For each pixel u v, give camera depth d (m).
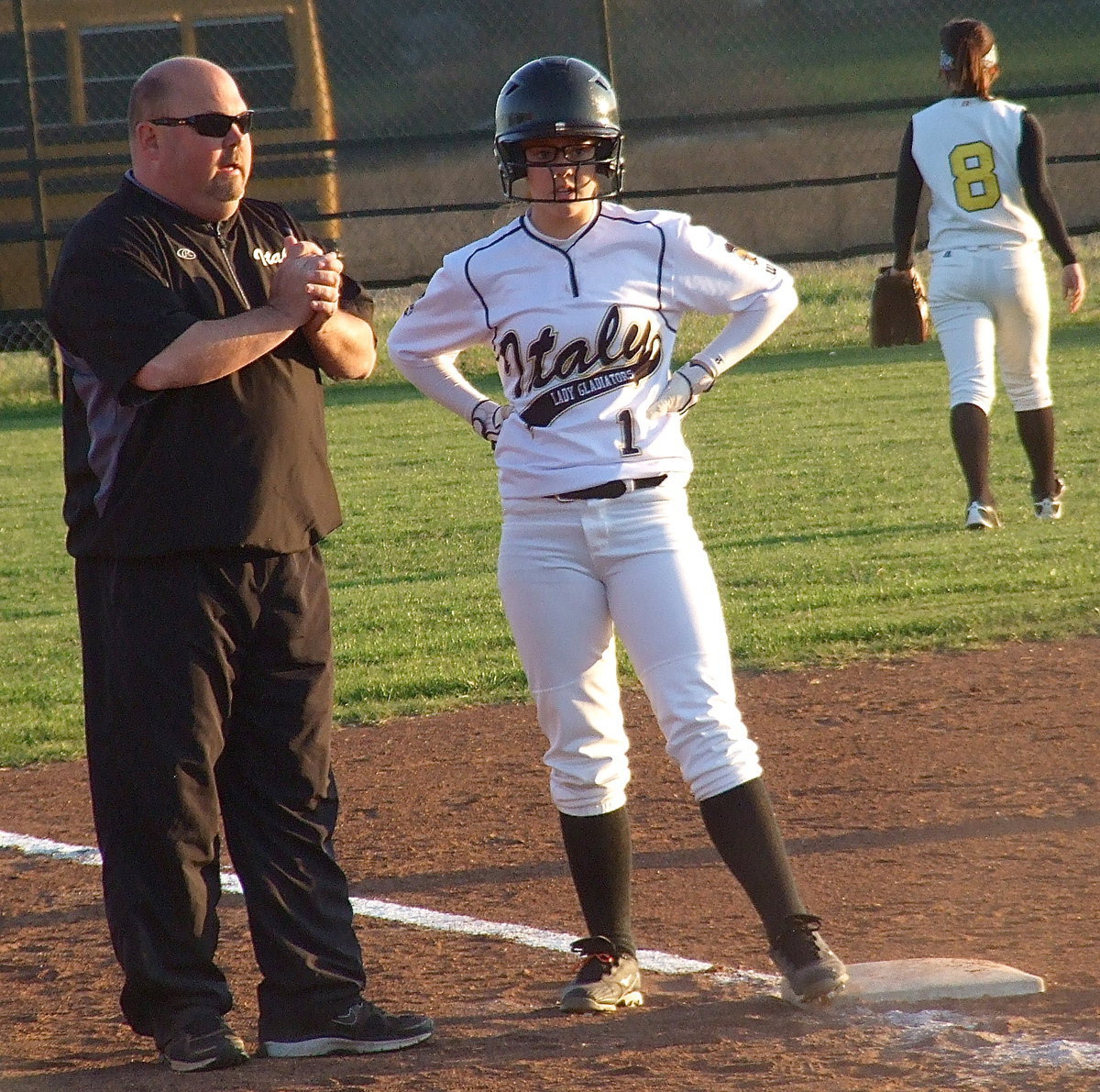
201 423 12.55
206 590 12.69
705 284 13.77
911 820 18.69
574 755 13.80
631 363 13.55
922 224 69.25
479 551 38.06
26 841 20.09
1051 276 72.25
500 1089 11.71
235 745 13.20
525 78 13.45
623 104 67.00
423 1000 14.05
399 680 26.80
